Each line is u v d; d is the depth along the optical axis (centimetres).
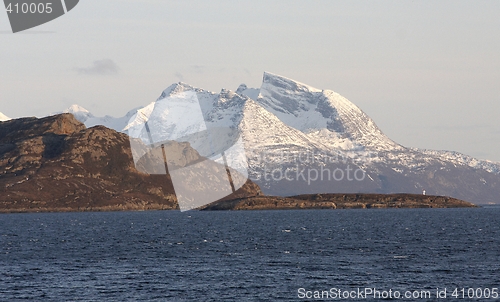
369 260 12938
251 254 14100
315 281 10212
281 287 9669
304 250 15062
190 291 9312
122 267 11800
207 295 9031
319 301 8769
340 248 15625
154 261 12744
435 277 10688
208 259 13088
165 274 10875
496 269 11619
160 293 9156
